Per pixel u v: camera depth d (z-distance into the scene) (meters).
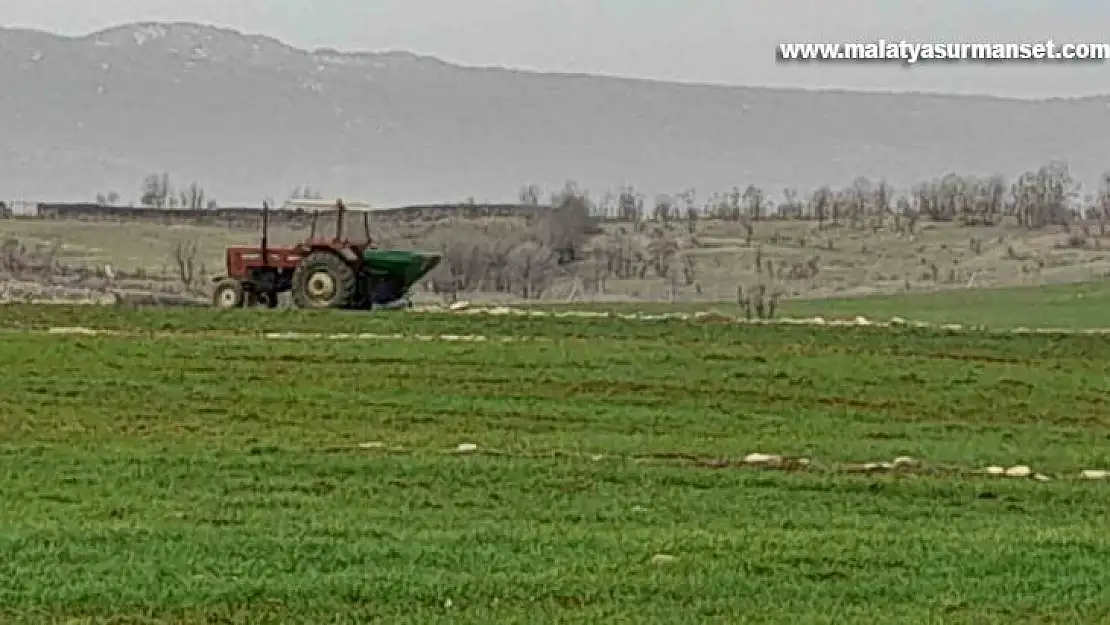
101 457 80.25
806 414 105.56
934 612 48.44
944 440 97.44
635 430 98.31
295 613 46.84
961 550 58.03
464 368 114.88
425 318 136.50
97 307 140.25
